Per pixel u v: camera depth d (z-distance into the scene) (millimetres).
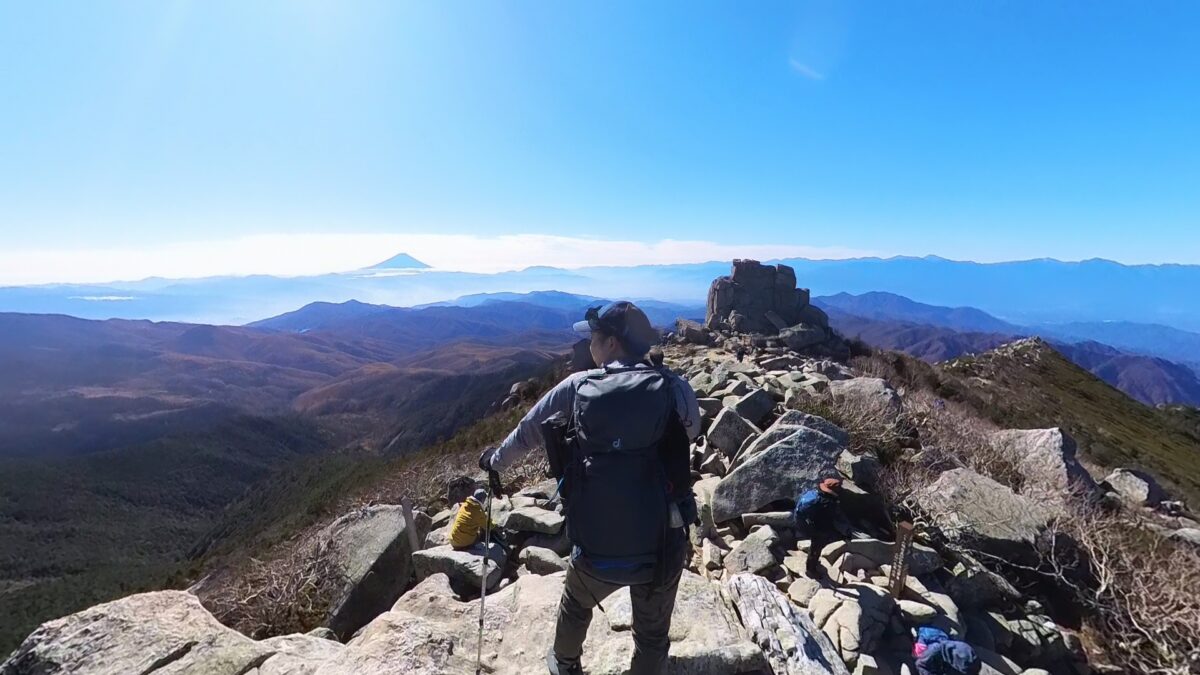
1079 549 6059
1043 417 29844
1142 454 31391
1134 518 9328
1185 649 5027
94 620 3426
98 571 62781
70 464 133250
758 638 3891
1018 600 5523
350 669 3002
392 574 6094
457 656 3434
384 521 6637
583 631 2975
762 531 5652
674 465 2570
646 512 2475
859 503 6379
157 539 103938
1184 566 5691
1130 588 5566
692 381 12938
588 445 2520
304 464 72875
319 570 6289
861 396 10227
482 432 21578
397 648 3154
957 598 5422
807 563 5262
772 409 9766
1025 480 9070
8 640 39188
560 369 29531
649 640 2770
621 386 2527
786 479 6336
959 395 26297
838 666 3893
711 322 32938
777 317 31672
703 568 5656
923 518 6434
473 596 5062
